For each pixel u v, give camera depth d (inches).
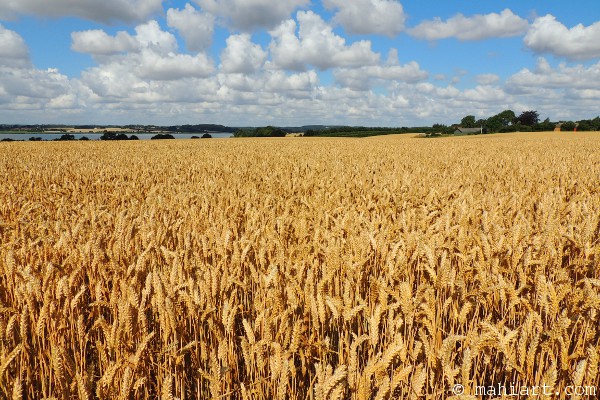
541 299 117.3
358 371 100.3
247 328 104.0
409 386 103.7
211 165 703.7
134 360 98.5
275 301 124.0
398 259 147.0
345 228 202.1
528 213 263.4
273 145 1529.3
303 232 198.2
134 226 195.3
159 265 175.2
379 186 381.7
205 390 118.0
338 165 652.1
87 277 158.2
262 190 412.2
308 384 119.5
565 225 223.9
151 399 119.6
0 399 96.4
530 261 142.9
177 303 122.8
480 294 131.2
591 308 110.5
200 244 185.3
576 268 162.7
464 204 247.3
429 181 437.7
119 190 382.0
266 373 113.0
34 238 201.2
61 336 119.4
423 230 212.1
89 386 95.6
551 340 98.3
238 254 156.7
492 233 191.6
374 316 104.9
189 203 315.6
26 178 505.4
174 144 1717.5
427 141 1877.5
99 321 109.7
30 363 118.2
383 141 1920.5
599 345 106.1
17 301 132.5
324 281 129.6
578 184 414.9
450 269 143.0
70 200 343.3
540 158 827.4
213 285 128.3
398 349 89.7
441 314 135.4
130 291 115.4
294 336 104.9
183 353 114.1
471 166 631.8
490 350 109.0
